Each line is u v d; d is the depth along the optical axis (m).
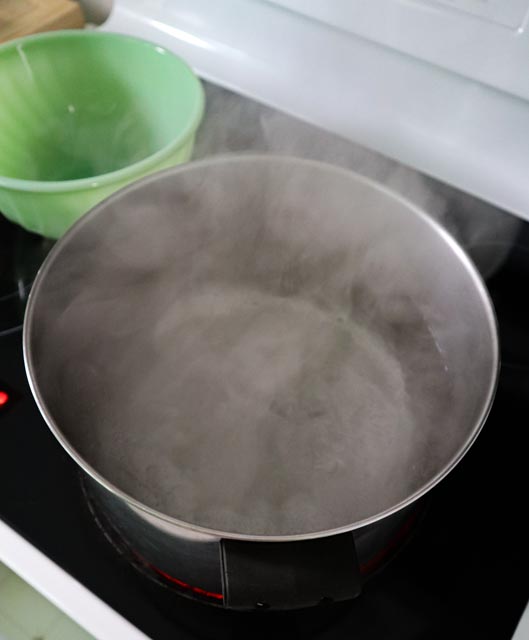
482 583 0.39
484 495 0.42
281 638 0.37
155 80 0.56
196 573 0.37
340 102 0.57
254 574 0.31
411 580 0.39
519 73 0.47
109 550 0.39
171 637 0.36
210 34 0.60
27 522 0.40
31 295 0.40
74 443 0.43
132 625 0.36
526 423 0.45
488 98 0.52
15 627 0.43
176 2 0.61
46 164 0.60
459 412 0.44
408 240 0.49
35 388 0.35
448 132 0.54
